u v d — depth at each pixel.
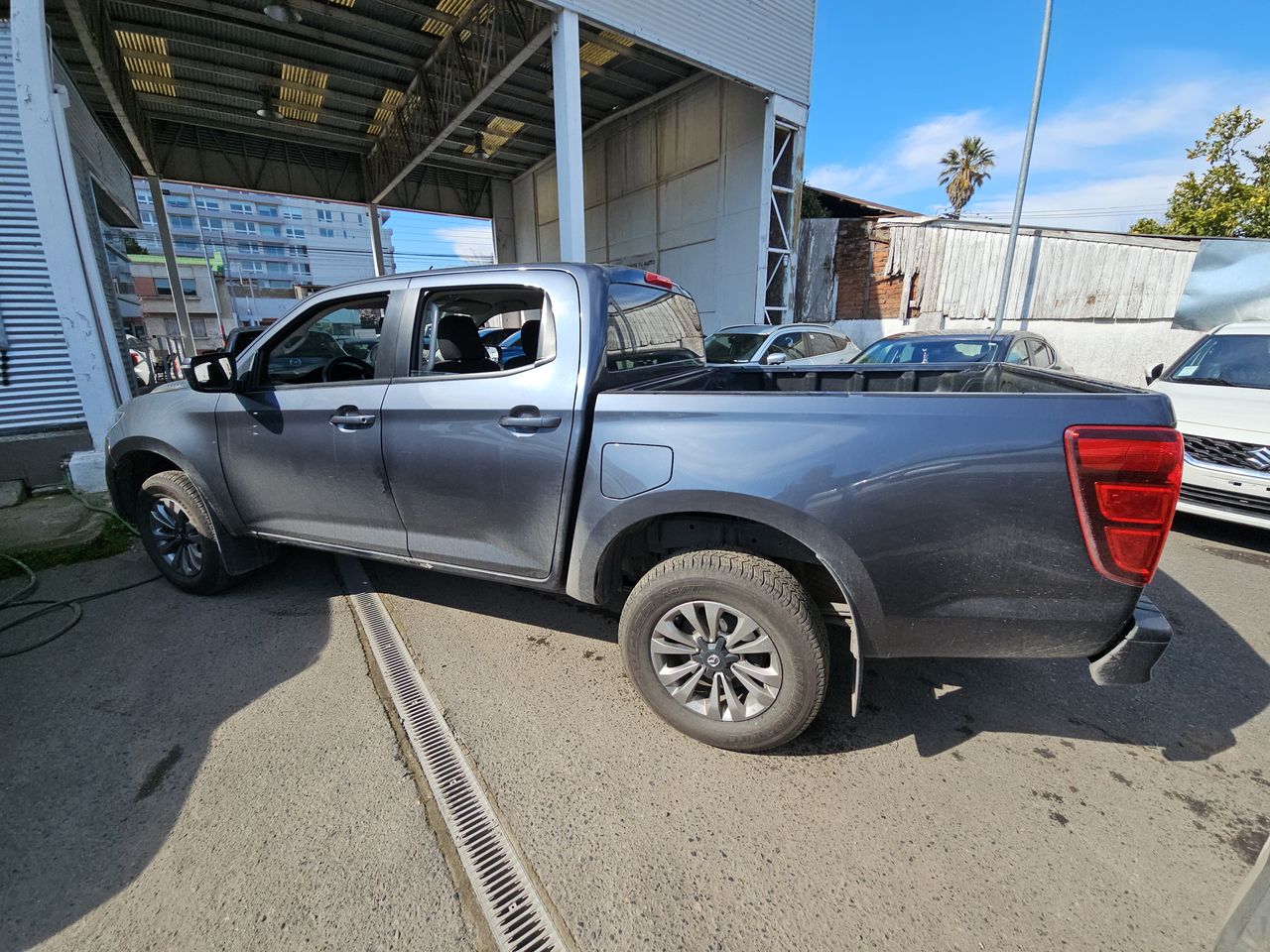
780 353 7.83
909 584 1.92
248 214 75.38
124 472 3.62
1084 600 1.79
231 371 3.03
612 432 2.23
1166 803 2.01
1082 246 12.60
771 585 2.04
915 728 2.41
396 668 2.78
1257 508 4.16
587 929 1.57
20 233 4.96
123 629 3.13
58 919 1.59
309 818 1.92
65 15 8.51
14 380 5.11
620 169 14.27
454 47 9.98
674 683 2.29
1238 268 11.52
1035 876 1.72
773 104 10.44
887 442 1.88
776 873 1.74
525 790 2.05
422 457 2.61
